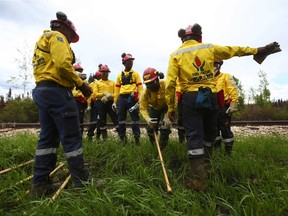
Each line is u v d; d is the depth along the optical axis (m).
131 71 6.21
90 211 2.63
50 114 3.15
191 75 3.48
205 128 3.82
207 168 3.82
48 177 3.33
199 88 3.42
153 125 4.72
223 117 4.78
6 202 3.01
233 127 10.19
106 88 6.79
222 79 4.96
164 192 3.17
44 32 3.27
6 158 4.52
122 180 3.10
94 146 5.12
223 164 3.81
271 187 3.11
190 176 3.68
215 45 3.57
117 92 6.43
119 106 6.19
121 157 4.44
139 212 2.69
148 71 4.79
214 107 3.53
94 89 6.76
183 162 4.30
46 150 3.26
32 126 11.00
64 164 4.33
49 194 3.26
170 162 4.32
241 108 16.33
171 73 3.56
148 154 4.47
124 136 6.04
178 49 3.65
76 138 3.20
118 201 2.85
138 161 4.02
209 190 3.25
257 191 3.03
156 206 2.72
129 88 6.13
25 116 14.83
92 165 4.36
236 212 2.66
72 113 3.17
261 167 3.64
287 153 4.64
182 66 3.52
